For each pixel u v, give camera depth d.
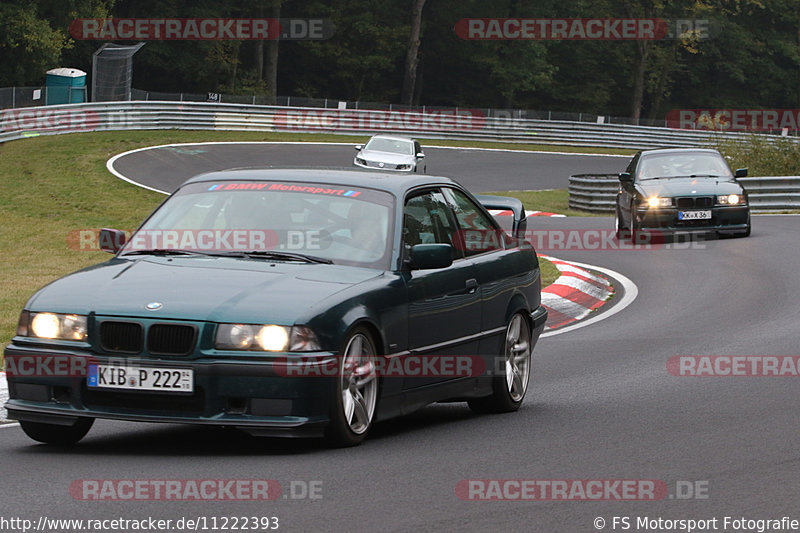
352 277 22.61
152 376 20.41
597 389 30.45
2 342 35.53
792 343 37.47
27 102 145.75
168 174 122.50
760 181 92.25
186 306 20.72
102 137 145.88
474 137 189.38
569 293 49.06
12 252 62.53
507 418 26.56
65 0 189.88
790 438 23.53
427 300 24.09
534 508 17.66
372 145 125.19
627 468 20.64
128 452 21.83
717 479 19.86
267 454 21.48
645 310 46.75
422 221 25.28
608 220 86.06
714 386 30.39
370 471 19.94
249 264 22.80
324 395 20.80
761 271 56.88
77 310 21.16
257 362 20.25
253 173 25.92
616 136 197.88
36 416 21.27
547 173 151.25
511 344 28.09
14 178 107.19
